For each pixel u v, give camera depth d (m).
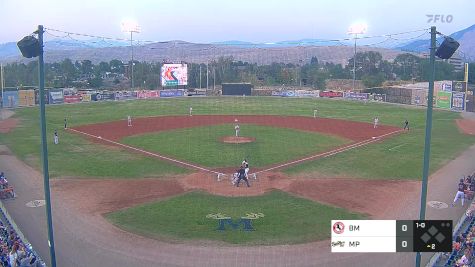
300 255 24.36
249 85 114.25
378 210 30.94
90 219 29.36
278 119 73.00
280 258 24.00
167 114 78.75
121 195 34.12
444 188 36.09
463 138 57.91
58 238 26.47
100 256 24.28
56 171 40.88
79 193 34.62
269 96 112.75
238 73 155.62
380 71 161.50
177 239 26.31
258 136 57.50
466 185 34.03
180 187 36.00
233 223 28.55
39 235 26.89
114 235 26.92
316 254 24.50
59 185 36.69
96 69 185.50
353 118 74.88
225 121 70.44
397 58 171.88
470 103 83.88
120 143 53.38
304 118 74.38
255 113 80.38
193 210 30.89
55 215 30.08
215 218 29.42
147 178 38.53
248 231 27.39
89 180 38.03
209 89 124.88
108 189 35.56
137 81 142.25
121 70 187.88
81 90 115.12
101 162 44.09
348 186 36.38
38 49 19.66
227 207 31.44
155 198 33.38
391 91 101.00
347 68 171.00
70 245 25.58
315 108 88.44
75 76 162.75
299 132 60.78
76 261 23.69
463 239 24.61
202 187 35.97
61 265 23.23
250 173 39.66
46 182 20.97
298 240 26.19
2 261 22.06
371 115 78.62
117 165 42.88
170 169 41.38
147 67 155.88
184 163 43.53
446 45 18.97
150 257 24.17
